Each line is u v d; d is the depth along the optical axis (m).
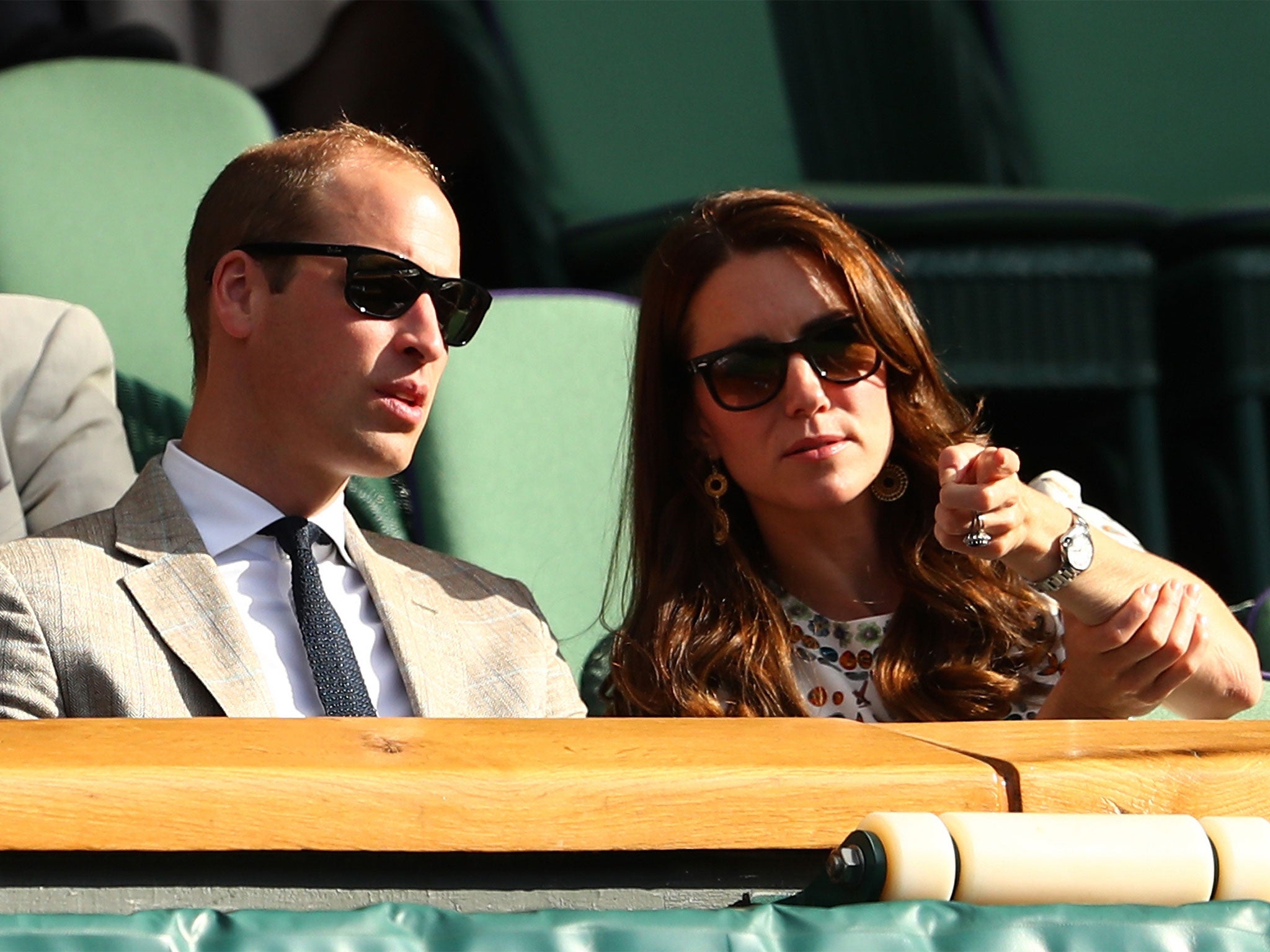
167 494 6.01
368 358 6.00
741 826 3.17
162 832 2.91
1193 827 3.15
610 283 11.63
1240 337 11.70
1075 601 6.11
